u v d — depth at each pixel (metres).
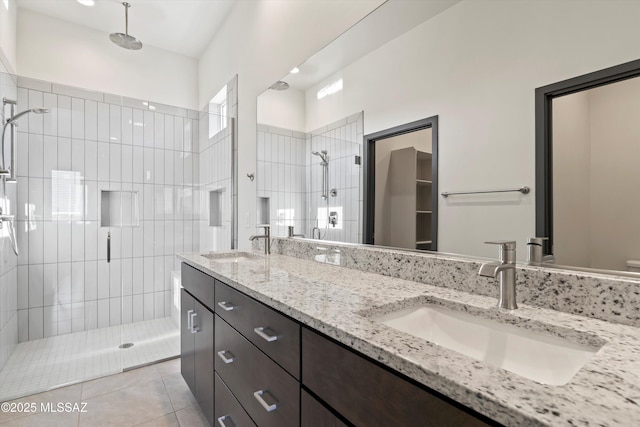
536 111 0.91
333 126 1.71
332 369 0.73
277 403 0.93
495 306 0.86
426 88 1.22
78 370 2.16
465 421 0.48
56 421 1.62
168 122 3.41
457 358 0.55
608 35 0.78
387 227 1.39
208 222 3.37
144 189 3.26
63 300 2.84
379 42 1.43
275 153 2.22
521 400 0.42
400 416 0.57
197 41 3.40
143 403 1.79
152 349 2.51
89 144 2.97
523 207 0.94
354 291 1.03
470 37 1.07
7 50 2.49
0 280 2.19
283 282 1.17
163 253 3.35
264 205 2.35
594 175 0.80
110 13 2.92
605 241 0.79
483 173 1.04
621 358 0.56
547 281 0.85
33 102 2.73
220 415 1.36
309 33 1.88
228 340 1.27
